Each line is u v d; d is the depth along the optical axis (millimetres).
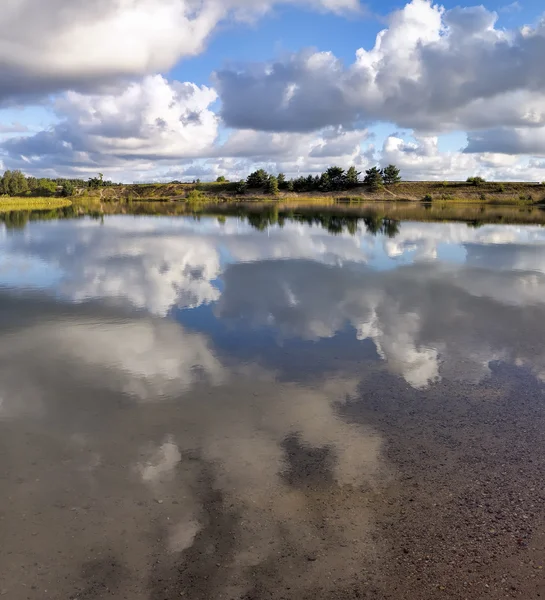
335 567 3281
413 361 7020
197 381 6379
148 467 4461
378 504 3902
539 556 3350
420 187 93375
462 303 10281
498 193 83438
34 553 3424
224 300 10586
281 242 21391
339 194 93125
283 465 4461
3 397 5922
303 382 6324
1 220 36531
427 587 3117
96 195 106312
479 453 4621
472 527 3629
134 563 3330
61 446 4836
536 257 16594
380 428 5125
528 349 7473
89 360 7105
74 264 15391
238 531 3623
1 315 9383
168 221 34812
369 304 10227
